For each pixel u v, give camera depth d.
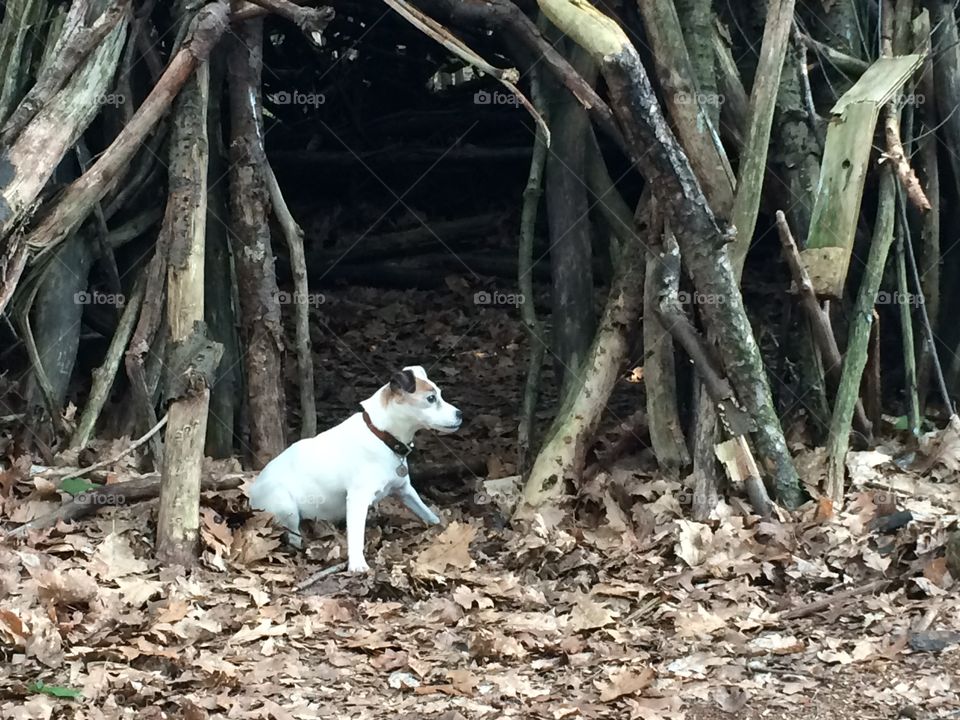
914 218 4.15
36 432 3.81
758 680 2.72
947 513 3.38
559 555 3.24
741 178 3.62
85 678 2.69
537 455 3.75
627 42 3.28
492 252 5.64
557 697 2.69
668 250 3.63
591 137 4.02
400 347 5.11
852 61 4.17
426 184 5.96
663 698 2.66
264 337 3.82
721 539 3.24
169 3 4.41
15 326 4.04
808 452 3.65
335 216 5.85
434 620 2.98
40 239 3.46
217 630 2.89
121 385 4.04
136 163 4.21
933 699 2.64
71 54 3.54
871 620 2.91
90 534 3.29
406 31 5.75
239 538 3.30
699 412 3.55
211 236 3.95
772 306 4.71
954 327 4.13
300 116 5.97
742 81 4.22
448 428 3.34
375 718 2.62
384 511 3.63
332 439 3.37
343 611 3.00
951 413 3.87
